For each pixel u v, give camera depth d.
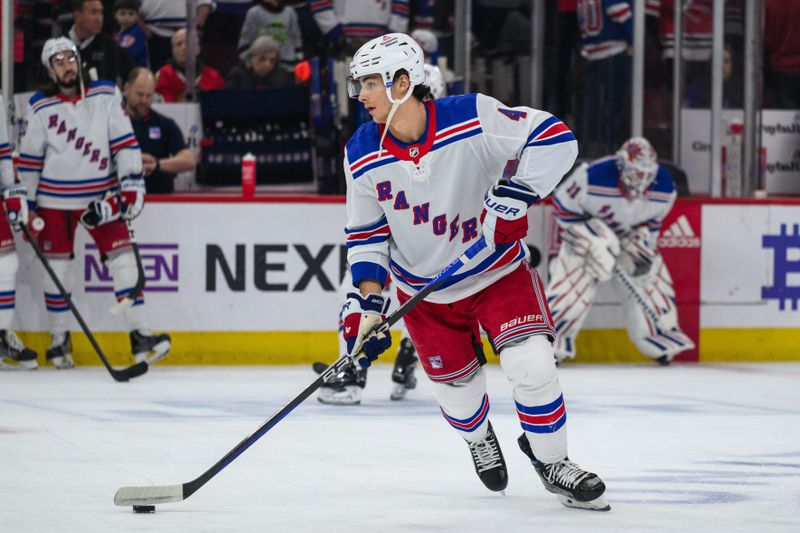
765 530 6.65
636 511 7.20
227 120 18.59
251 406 12.70
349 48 18.12
